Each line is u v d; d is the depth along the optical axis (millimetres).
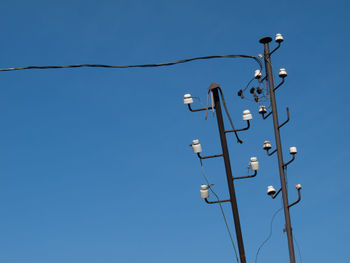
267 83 14039
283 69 13961
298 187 12922
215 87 11195
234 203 10820
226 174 10977
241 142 11164
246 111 11125
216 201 10914
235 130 11102
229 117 11117
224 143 11078
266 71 14055
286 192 13227
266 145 13719
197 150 10961
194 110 11164
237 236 10656
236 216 10758
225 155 11031
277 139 13633
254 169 11000
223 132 11102
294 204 12969
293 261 12641
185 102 11094
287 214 13039
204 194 10828
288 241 12828
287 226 12938
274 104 13844
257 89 13992
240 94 14008
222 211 10922
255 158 11031
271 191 13391
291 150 13219
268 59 14039
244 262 10500
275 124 13742
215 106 11148
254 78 14078
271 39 14203
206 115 11109
